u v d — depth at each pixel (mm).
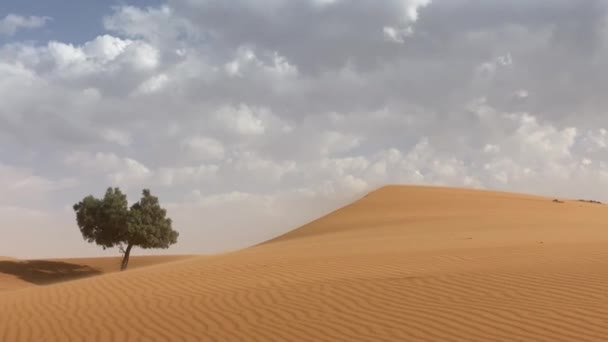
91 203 60375
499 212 47094
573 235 26078
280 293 13875
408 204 57281
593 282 12578
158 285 16781
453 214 46969
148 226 60000
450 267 16078
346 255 20828
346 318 11297
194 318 12273
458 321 10492
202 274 18422
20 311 14414
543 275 13641
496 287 12727
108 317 13000
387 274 15562
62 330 12164
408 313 11273
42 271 61250
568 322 9922
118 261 72188
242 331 11039
